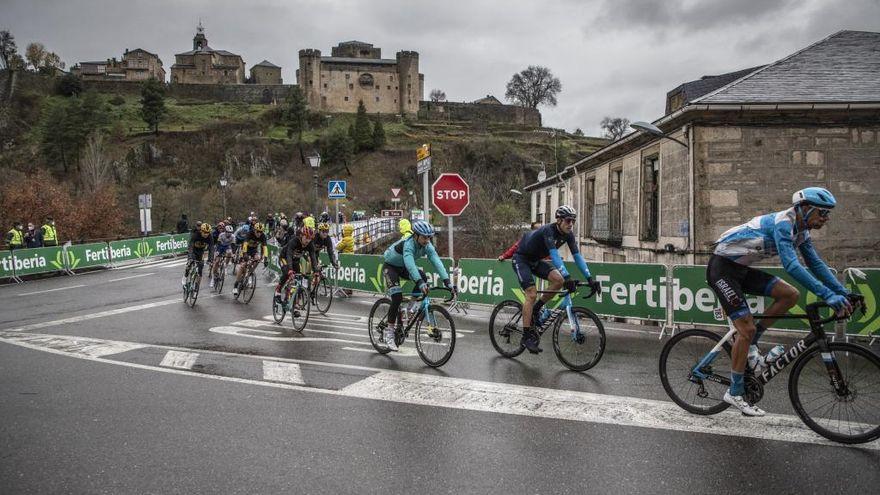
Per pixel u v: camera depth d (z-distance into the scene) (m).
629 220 14.93
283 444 3.89
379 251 30.77
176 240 28.50
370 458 3.65
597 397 4.96
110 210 38.53
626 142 14.26
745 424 4.25
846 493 3.16
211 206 60.56
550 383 5.44
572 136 116.94
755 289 4.34
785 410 4.60
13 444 3.91
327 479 3.36
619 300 8.51
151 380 5.53
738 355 4.23
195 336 7.93
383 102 121.12
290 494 3.17
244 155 102.06
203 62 131.00
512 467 3.51
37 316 9.93
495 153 95.38
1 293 13.91
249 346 7.22
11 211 33.56
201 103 122.12
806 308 4.10
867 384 3.87
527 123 120.94
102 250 21.47
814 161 11.06
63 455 3.72
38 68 127.69
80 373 5.81
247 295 11.62
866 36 13.19
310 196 82.38
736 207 11.07
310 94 118.19
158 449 3.81
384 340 6.72
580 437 4.00
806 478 3.35
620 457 3.66
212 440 3.97
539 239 6.07
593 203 19.61
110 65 138.38
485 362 6.34
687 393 4.65
